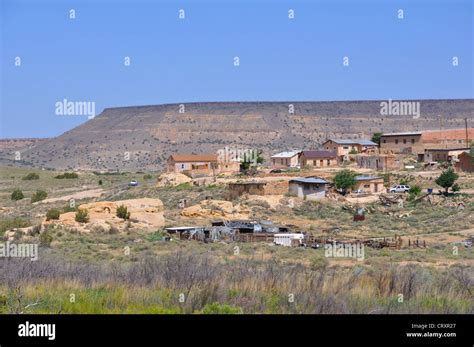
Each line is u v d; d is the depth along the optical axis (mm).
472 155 145250
